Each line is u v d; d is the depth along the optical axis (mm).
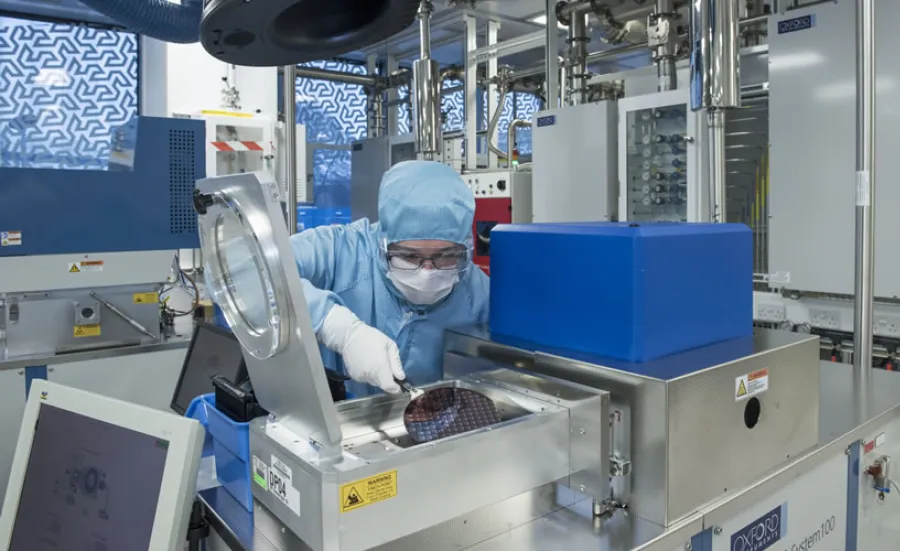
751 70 2840
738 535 1134
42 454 1067
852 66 2430
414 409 1063
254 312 904
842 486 1414
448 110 5535
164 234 2654
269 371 920
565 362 1101
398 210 1382
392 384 1108
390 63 5469
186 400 1591
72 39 4168
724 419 1068
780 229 2668
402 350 1606
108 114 4293
